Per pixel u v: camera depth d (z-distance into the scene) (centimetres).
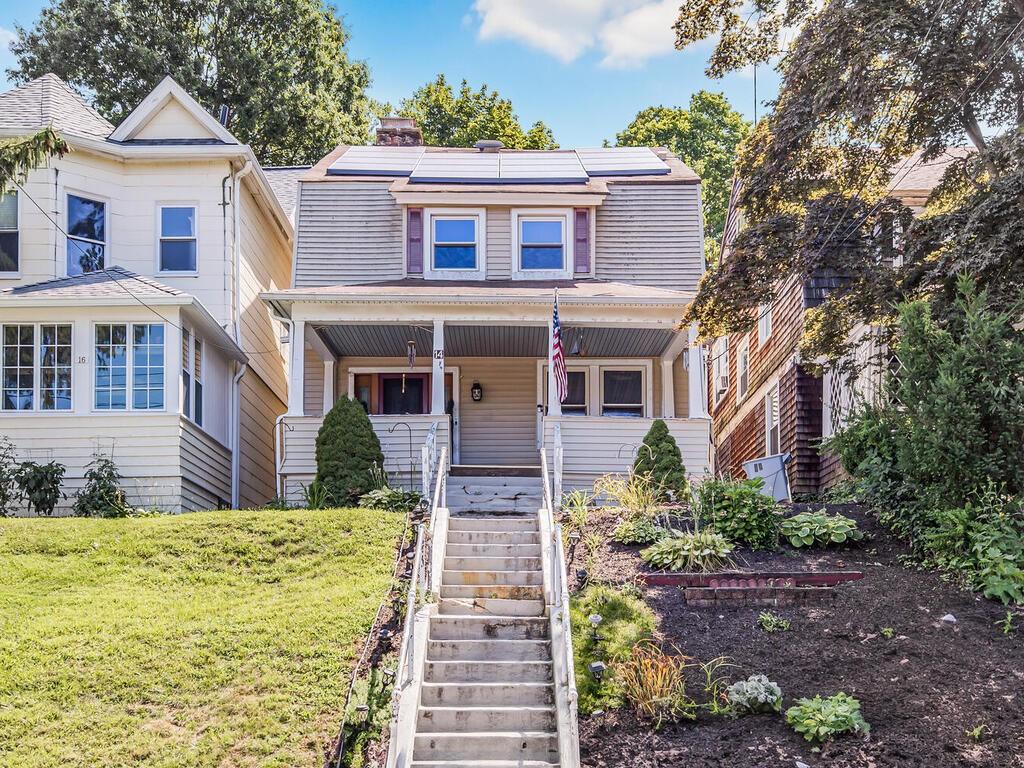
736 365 3228
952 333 1559
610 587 1431
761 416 2800
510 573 1516
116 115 4134
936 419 1447
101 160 2344
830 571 1449
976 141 1861
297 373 2114
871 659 1219
